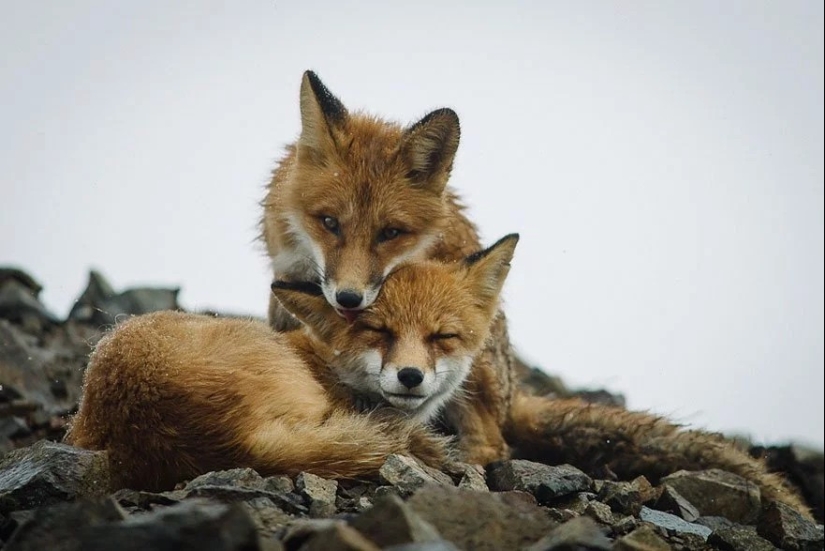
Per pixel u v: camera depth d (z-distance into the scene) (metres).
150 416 10.30
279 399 10.64
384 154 14.17
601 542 7.63
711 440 14.69
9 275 21.38
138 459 10.25
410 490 9.94
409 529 6.95
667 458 14.41
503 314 15.02
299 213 14.09
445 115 14.02
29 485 9.45
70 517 7.26
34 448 10.05
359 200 13.74
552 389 21.73
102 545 6.35
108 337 11.19
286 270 14.55
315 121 14.23
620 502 11.35
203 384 10.41
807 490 17.30
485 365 14.23
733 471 14.26
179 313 12.38
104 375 10.52
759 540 10.27
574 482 11.57
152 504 9.06
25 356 17.28
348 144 14.20
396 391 12.12
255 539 6.37
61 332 20.36
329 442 10.39
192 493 9.13
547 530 7.83
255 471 9.85
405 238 13.87
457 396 14.01
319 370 12.70
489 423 14.26
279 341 12.20
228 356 10.80
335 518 8.68
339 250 13.45
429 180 14.21
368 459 10.41
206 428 10.27
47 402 16.97
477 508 7.82
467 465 11.62
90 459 9.77
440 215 14.27
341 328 12.65
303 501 9.47
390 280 12.94
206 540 6.23
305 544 7.18
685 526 11.10
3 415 15.48
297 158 14.42
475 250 15.34
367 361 12.48
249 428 10.31
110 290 22.28
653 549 8.37
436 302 12.71
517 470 11.71
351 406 12.61
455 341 12.80
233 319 12.70
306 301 12.70
